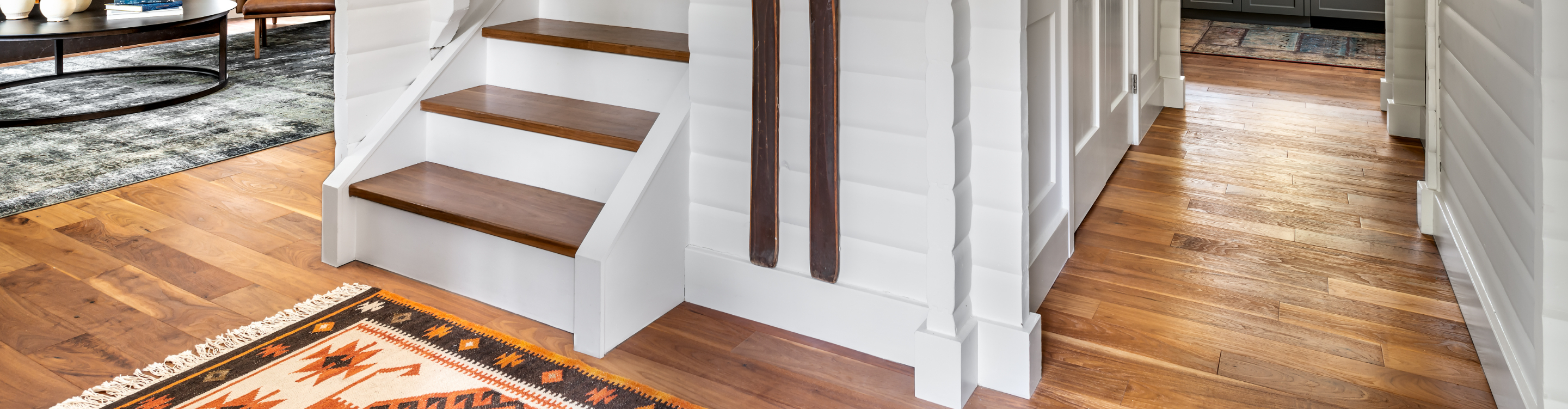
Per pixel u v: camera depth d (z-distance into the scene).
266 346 1.88
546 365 1.82
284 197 2.81
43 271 2.23
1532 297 1.44
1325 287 2.18
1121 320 2.02
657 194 1.93
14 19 3.66
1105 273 2.28
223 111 3.87
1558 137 1.31
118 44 5.35
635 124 2.19
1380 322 1.99
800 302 1.93
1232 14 6.39
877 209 1.78
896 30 1.62
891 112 1.69
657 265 1.98
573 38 2.36
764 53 1.77
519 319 2.04
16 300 2.06
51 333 1.91
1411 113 3.47
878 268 1.83
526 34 2.44
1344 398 1.69
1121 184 3.00
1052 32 2.05
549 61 2.45
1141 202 2.82
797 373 1.80
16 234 2.46
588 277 1.82
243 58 5.05
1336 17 5.96
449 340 1.92
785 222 1.92
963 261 1.66
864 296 1.84
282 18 6.50
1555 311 1.36
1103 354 1.87
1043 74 2.02
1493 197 1.72
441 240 2.15
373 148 2.31
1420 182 2.54
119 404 1.64
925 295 1.78
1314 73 4.71
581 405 1.67
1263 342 1.91
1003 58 1.56
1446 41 2.22
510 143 2.31
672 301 2.06
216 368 1.78
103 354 1.83
